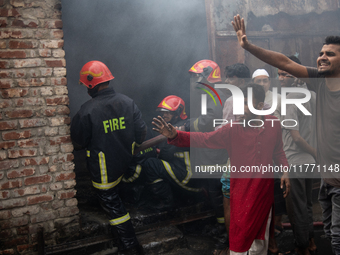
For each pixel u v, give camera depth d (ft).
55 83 8.45
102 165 8.64
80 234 9.01
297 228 8.75
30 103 8.21
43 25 8.23
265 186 7.11
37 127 8.35
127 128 8.83
